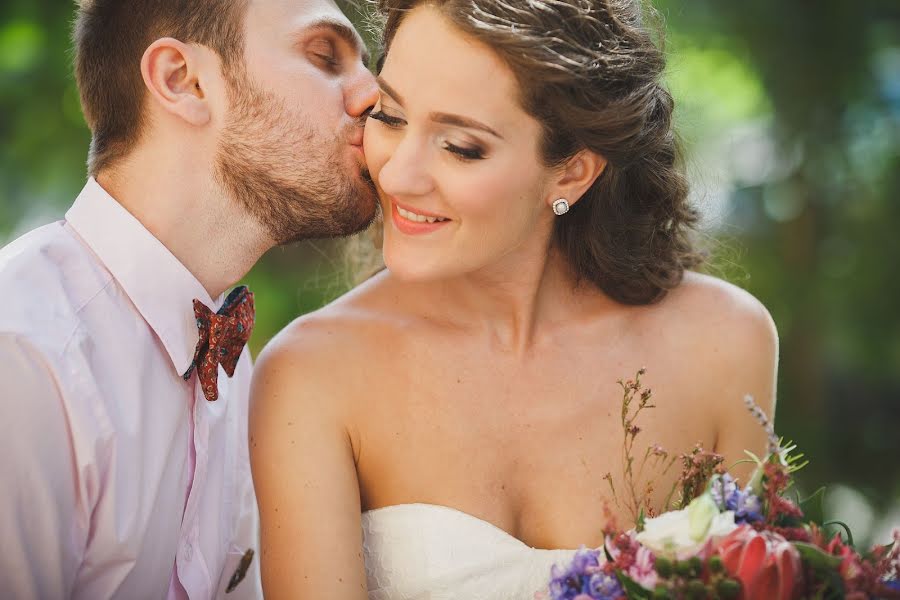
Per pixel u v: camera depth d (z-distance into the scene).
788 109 5.93
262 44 2.03
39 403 1.78
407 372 2.09
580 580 1.59
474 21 1.76
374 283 2.23
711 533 1.50
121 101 2.04
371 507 2.08
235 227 2.10
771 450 1.67
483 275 2.09
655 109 2.10
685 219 2.29
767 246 6.27
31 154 5.17
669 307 2.24
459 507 2.03
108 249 1.98
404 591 1.97
